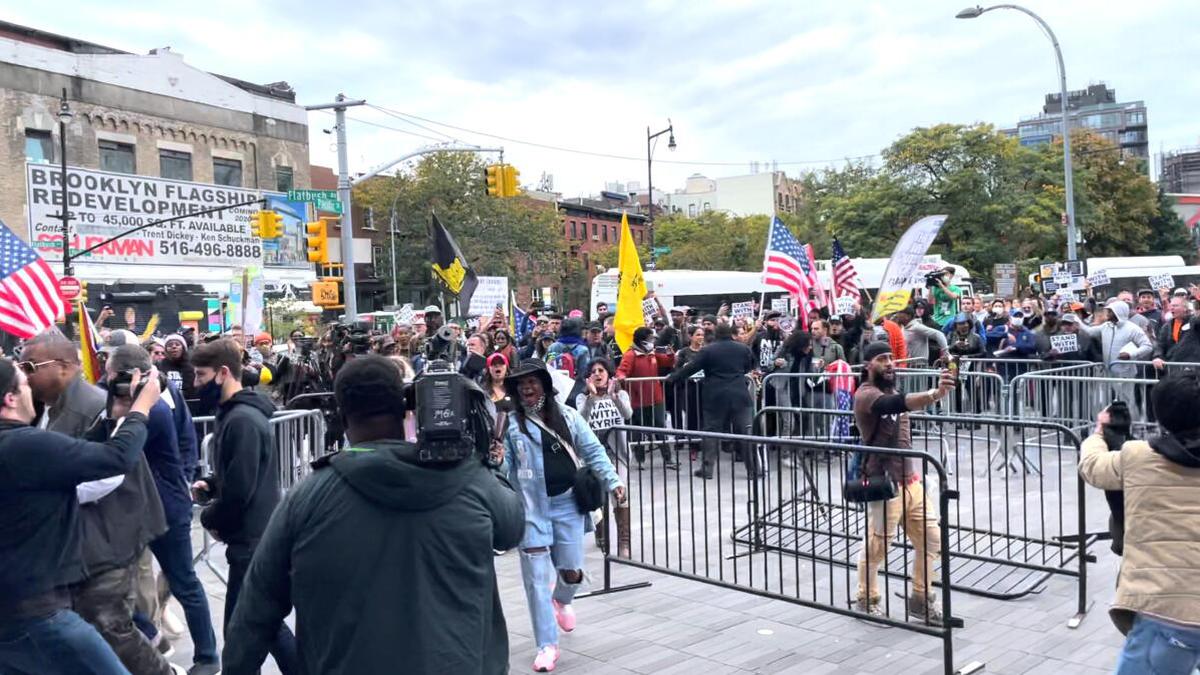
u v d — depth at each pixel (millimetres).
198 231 32812
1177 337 13188
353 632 2537
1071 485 9773
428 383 2658
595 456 5641
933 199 46625
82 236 29250
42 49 30188
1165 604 3396
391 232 50375
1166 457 3490
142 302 30062
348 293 20391
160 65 34031
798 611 6348
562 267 61250
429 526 2596
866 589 6027
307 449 8797
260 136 37781
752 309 17844
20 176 29438
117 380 4594
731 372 10820
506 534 2834
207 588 7332
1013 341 15188
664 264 63656
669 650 5637
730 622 6145
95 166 31812
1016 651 5445
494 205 53219
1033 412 11695
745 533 8062
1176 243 69312
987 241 45781
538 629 5379
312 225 21109
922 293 18906
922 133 47031
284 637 3451
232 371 4723
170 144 34281
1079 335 13648
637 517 8758
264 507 4656
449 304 53344
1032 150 48750
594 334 13375
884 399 5762
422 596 2564
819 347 12734
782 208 105750
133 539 4426
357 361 2787
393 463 2551
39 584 3592
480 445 2867
